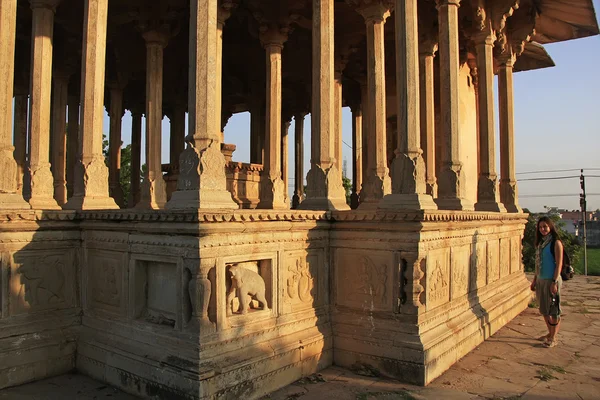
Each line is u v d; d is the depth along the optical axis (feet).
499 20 31.53
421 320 18.30
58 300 19.49
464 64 38.73
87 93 20.47
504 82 36.37
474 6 30.17
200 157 15.65
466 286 23.45
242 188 39.96
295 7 30.12
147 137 29.50
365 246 19.26
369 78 26.48
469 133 40.19
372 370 18.51
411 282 18.07
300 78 48.34
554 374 18.98
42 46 21.77
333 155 20.77
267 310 17.53
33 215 18.31
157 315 17.30
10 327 17.92
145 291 17.88
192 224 14.96
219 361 15.17
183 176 15.96
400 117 19.48
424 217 17.56
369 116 26.61
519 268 35.09
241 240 16.46
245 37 41.24
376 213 18.47
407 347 17.74
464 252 23.26
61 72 34.99
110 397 16.46
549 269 23.53
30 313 18.61
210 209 14.76
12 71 19.72
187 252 15.42
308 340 18.40
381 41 26.17
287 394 16.47
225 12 26.76
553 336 23.15
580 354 21.85
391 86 45.96
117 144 41.52
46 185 21.36
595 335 25.48
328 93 20.54
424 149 31.73
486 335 24.20
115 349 17.49
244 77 48.11
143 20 29.48
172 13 29.32
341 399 16.03
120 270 18.34
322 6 20.57
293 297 18.63
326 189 20.36
